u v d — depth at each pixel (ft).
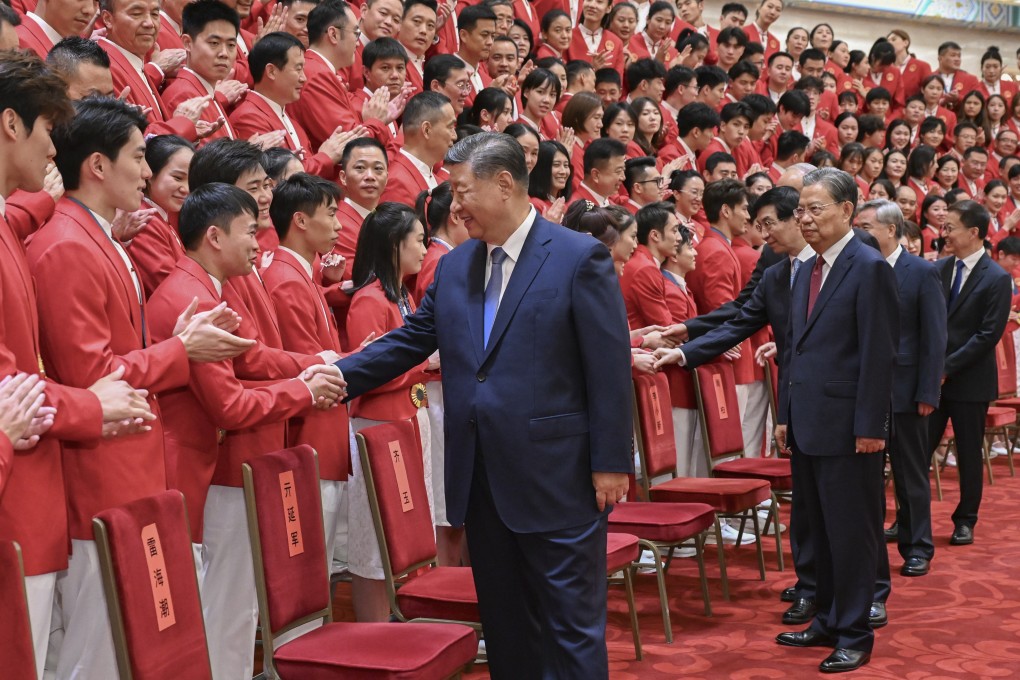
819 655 12.37
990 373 17.95
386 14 18.95
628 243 15.34
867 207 16.14
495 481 8.39
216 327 8.86
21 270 7.51
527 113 20.95
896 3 42.06
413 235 12.12
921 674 11.73
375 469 10.32
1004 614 13.91
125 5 13.25
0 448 6.57
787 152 26.86
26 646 6.41
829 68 35.32
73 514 7.98
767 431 19.81
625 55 26.99
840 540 11.93
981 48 44.70
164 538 7.69
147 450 8.37
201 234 9.46
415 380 12.17
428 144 15.87
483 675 11.68
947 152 35.73
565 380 8.42
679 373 16.84
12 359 7.14
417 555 10.65
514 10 24.43
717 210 19.51
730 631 13.28
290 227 11.46
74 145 8.36
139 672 7.23
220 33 14.44
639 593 14.94
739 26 32.35
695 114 23.68
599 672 8.41
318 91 16.61
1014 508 20.45
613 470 8.31
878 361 11.71
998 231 31.60
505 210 8.55
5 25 10.19
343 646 8.71
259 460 8.93
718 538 14.53
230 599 9.78
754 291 15.12
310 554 9.28
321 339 11.48
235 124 15.07
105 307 8.25
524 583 8.85
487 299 8.73
